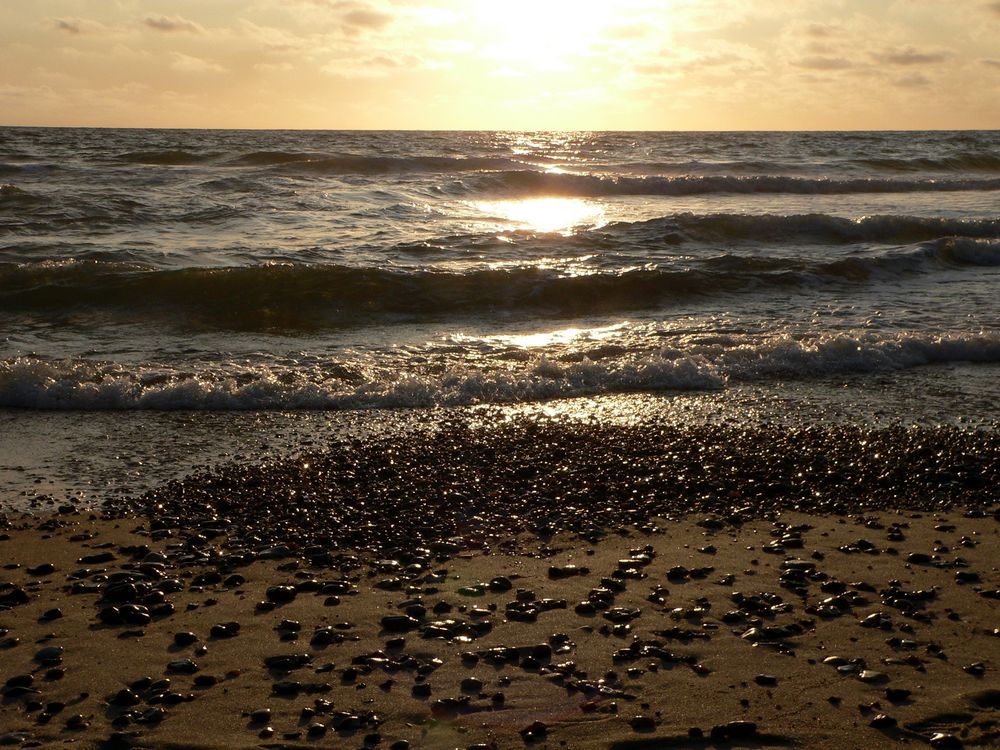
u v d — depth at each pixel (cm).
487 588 289
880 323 665
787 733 214
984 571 300
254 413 482
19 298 680
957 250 928
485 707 225
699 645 253
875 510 358
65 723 219
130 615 269
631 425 464
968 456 415
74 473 396
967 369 573
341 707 225
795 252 941
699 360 565
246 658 247
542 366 546
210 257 834
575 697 229
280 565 307
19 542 326
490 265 832
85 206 1051
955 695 228
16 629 263
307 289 708
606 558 312
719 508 360
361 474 395
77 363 546
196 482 385
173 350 591
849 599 279
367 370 552
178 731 216
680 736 213
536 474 395
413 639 256
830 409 491
